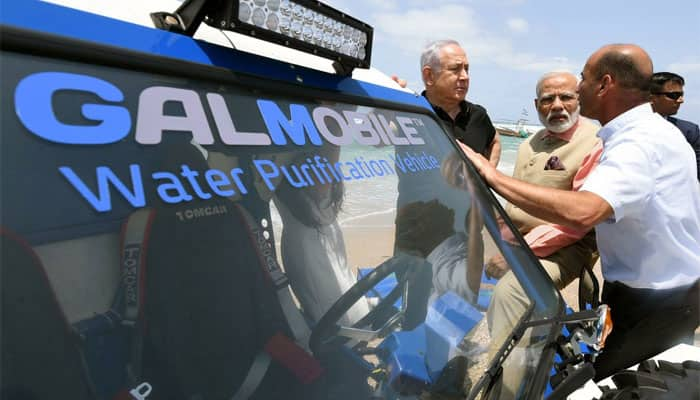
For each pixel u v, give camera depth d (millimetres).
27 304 671
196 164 897
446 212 1449
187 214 862
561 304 1510
